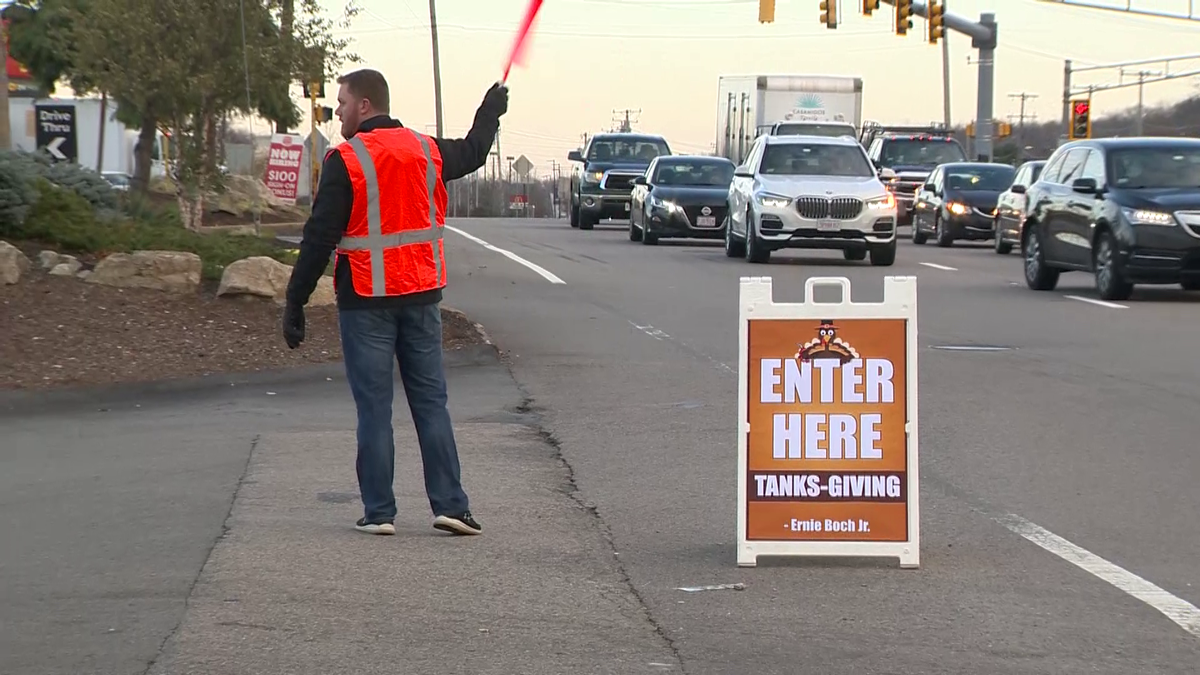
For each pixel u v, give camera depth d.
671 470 9.68
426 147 7.81
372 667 5.77
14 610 6.52
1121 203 20.72
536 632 6.24
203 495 8.85
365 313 7.76
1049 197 22.69
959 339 16.52
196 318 14.84
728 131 46.72
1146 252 20.41
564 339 16.11
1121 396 12.64
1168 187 21.19
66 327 13.97
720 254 30.05
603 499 8.85
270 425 11.33
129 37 21.14
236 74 21.55
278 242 22.23
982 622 6.42
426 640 6.12
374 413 7.85
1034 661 5.91
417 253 7.79
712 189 33.53
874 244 26.73
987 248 36.12
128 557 7.41
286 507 8.55
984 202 35.25
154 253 15.80
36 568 7.22
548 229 42.62
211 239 18.52
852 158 28.16
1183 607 6.66
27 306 14.38
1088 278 25.59
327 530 8.00
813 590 6.93
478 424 11.28
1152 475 9.59
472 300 19.88
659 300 20.23
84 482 9.26
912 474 7.26
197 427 11.25
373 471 7.89
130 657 5.88
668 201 32.84
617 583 7.03
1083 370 14.13
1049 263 22.62
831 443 7.28
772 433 7.29
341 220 7.66
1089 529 8.16
